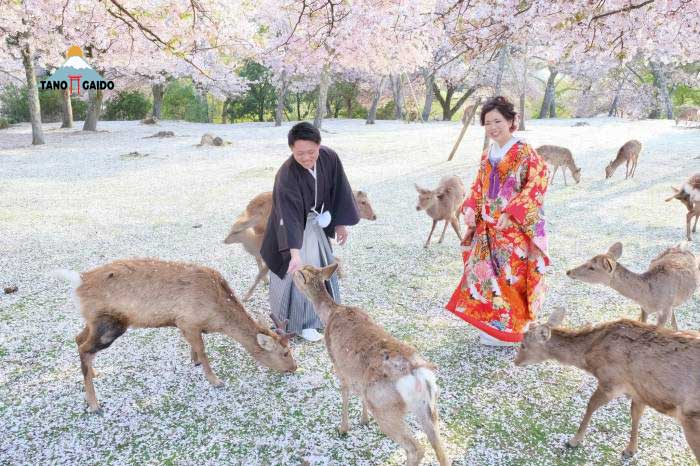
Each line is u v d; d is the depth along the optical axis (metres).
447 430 3.21
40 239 7.19
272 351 3.62
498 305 4.04
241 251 6.70
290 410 3.45
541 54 8.50
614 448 3.04
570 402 3.49
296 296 4.33
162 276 3.47
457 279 5.75
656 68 32.78
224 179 12.00
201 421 3.34
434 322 4.70
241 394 3.64
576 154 15.18
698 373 2.53
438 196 6.62
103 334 3.36
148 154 16.28
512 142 3.87
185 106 35.34
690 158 13.54
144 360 4.10
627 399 3.54
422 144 18.23
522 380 3.76
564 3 7.02
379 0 9.50
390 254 6.62
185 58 7.71
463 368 3.92
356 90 37.28
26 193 10.46
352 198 4.35
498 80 18.19
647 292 4.05
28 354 4.15
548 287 5.40
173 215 8.61
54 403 3.53
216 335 4.56
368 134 22.23
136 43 11.52
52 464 2.95
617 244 4.35
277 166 13.74
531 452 3.01
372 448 3.07
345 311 3.17
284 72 26.92
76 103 32.69
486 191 4.02
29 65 19.05
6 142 20.25
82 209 9.05
